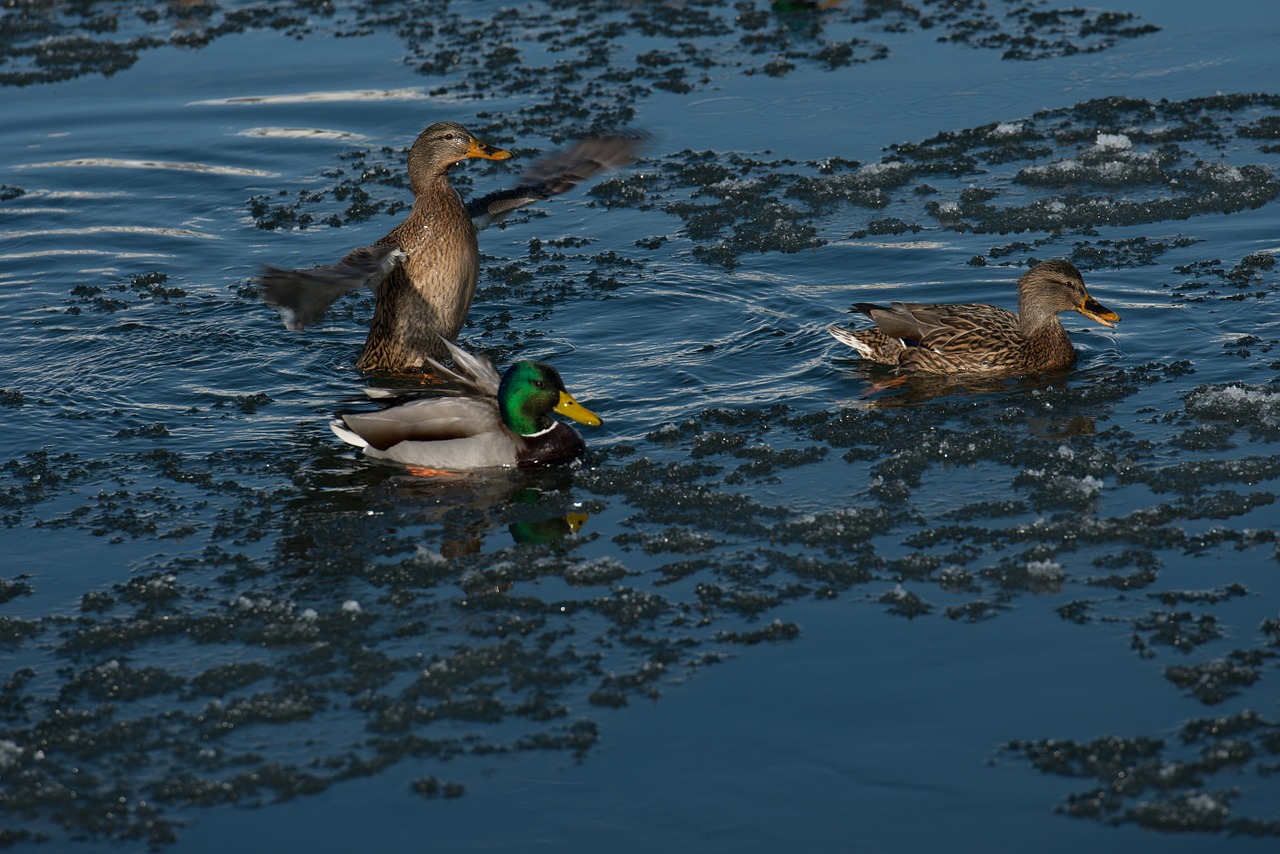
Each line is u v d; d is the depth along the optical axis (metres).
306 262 18.72
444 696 9.77
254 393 15.11
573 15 28.38
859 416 13.90
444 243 15.29
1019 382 14.59
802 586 10.96
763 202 19.88
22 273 18.73
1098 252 17.73
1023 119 22.20
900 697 9.53
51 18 29.02
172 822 8.68
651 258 18.42
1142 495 12.06
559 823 8.52
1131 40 25.44
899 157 21.09
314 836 8.52
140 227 20.19
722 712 9.47
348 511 12.47
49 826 8.69
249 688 10.00
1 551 11.92
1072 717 9.26
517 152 21.61
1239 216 18.47
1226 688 9.42
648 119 22.81
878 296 17.03
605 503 12.48
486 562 11.54
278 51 26.80
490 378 13.87
